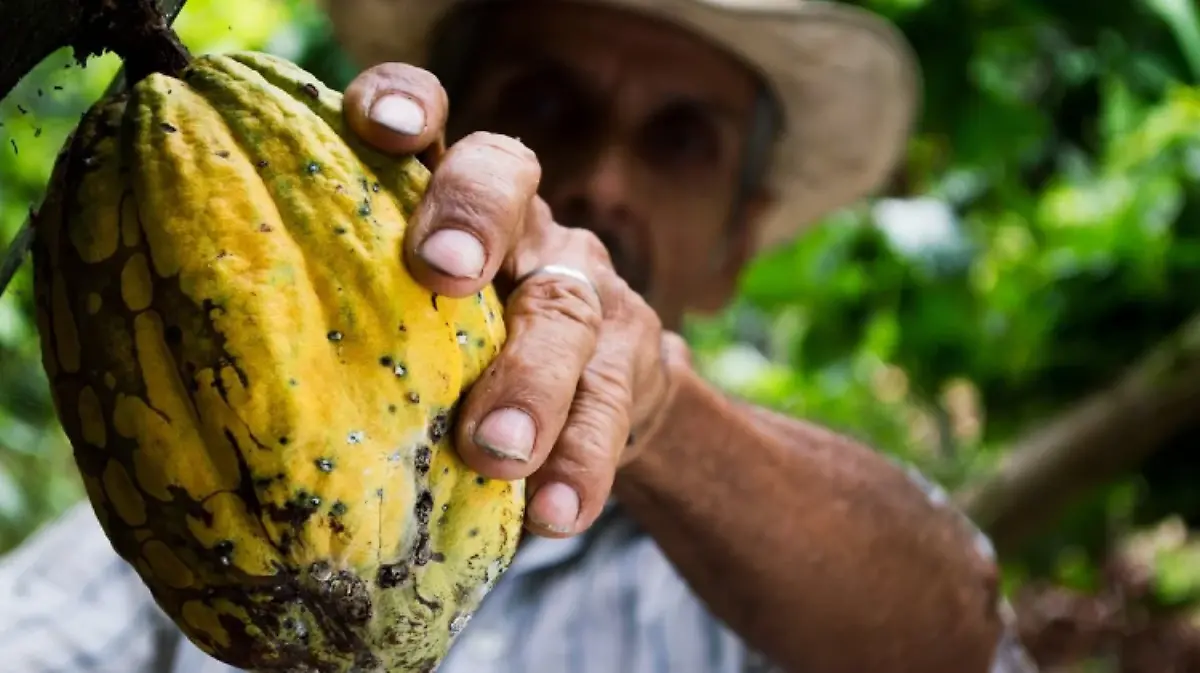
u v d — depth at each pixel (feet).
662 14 3.36
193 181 1.67
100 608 3.09
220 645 1.70
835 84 3.98
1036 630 7.46
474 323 1.72
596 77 3.38
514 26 3.40
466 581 1.73
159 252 1.65
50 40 1.66
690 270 3.62
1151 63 4.43
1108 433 4.80
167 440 1.65
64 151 1.72
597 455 1.78
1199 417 5.16
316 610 1.68
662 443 2.16
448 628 1.73
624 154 3.38
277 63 1.74
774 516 2.31
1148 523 5.87
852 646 2.49
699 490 2.24
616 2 3.32
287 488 1.64
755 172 3.89
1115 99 5.02
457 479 1.71
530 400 1.71
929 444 7.42
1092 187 5.47
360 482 1.65
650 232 3.45
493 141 1.72
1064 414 5.24
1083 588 6.67
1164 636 7.23
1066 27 4.29
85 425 1.68
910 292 5.39
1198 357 4.74
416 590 1.70
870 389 6.97
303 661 1.69
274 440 1.63
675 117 3.48
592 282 1.85
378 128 1.71
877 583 2.44
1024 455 4.95
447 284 1.67
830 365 5.94
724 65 3.59
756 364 7.09
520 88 3.41
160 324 1.65
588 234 1.92
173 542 1.67
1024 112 4.51
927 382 5.84
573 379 1.74
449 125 3.52
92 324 1.67
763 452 2.25
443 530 1.71
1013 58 4.62
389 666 1.71
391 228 1.69
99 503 1.70
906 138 4.37
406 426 1.67
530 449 1.70
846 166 4.47
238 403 1.63
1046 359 5.61
